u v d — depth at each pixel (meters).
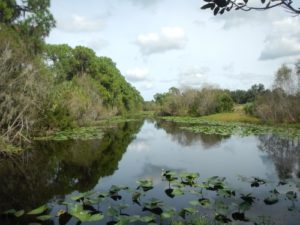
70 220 6.94
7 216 7.20
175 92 59.97
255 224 6.42
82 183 10.38
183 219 6.70
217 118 44.31
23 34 22.27
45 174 11.65
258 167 12.62
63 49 47.75
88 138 22.33
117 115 60.75
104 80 51.16
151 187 9.31
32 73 18.66
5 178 11.09
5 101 17.09
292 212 7.17
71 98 30.61
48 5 23.34
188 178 9.71
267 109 33.53
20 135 17.27
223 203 7.39
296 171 11.77
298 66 31.17
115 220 6.89
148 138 23.47
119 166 13.05
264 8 2.76
